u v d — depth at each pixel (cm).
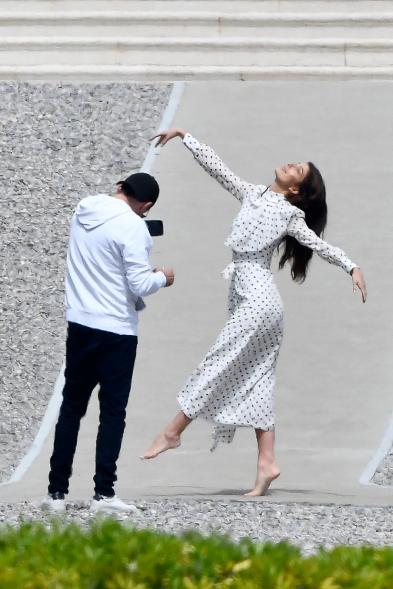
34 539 1966
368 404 4019
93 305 2855
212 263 4950
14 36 6981
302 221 3203
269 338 3186
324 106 6372
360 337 4444
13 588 1694
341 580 1770
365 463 3600
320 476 3475
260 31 6988
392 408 3988
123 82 6625
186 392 3188
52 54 6844
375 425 3884
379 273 4875
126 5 7225
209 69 6694
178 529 2647
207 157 3300
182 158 5828
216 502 2997
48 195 5472
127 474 3478
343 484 3381
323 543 2517
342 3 7162
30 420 4003
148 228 2942
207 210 5366
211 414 3183
